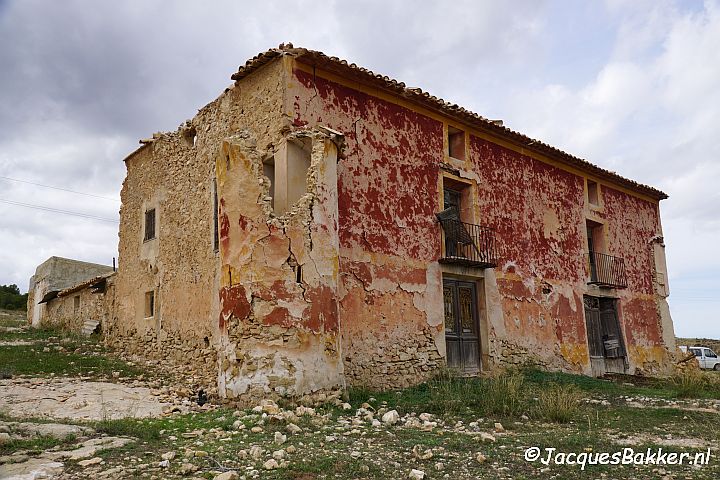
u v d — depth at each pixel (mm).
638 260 21031
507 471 5547
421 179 13312
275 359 8805
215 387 10648
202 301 12617
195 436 6492
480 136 15375
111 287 17453
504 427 8070
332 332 9570
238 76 11969
